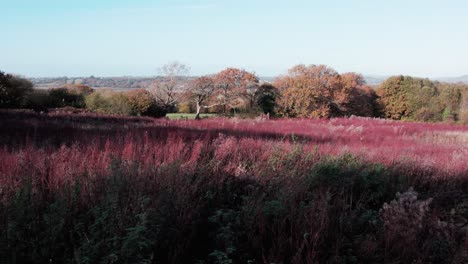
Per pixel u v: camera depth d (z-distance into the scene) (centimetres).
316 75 4391
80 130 952
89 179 415
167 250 347
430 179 686
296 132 1389
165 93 4484
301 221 403
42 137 784
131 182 411
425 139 1509
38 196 367
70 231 312
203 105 4625
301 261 335
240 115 3397
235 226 400
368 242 375
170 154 586
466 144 1313
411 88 5316
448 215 502
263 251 348
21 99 2555
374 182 595
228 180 523
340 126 1730
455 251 379
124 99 2983
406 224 427
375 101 5491
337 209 469
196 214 403
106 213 315
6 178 408
